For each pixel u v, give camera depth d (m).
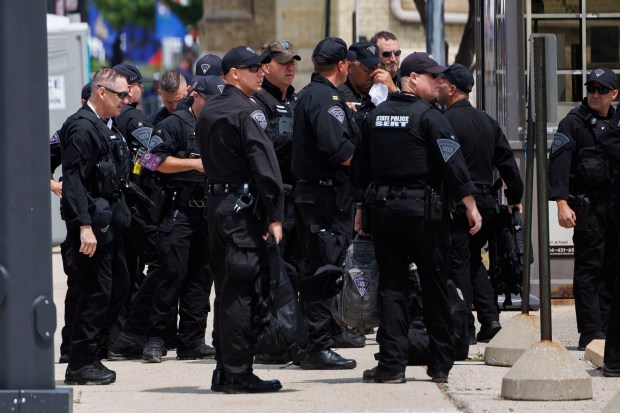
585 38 37.94
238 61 21.77
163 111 30.20
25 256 18.83
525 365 21.42
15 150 18.81
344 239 25.64
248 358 22.14
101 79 24.28
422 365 25.39
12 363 18.80
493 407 20.59
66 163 23.59
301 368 25.81
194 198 27.86
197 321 28.41
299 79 111.38
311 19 110.88
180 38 141.88
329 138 25.06
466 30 63.19
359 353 28.11
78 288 25.45
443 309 22.91
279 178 21.58
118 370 26.55
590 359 25.81
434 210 22.19
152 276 28.73
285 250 27.72
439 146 21.94
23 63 18.86
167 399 22.06
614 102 38.00
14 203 18.80
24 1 18.88
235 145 21.66
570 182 27.41
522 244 28.70
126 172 24.52
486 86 36.97
